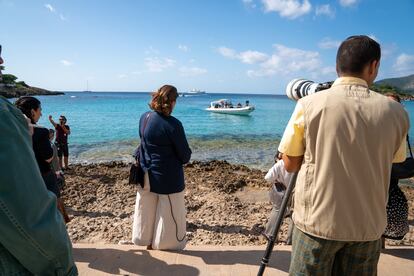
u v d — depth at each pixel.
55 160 5.32
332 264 2.06
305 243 2.02
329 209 1.90
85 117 34.12
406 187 9.42
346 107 1.87
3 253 1.31
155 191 3.80
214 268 3.60
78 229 5.48
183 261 3.73
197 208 6.77
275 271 3.55
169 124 3.67
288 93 2.87
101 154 15.20
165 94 3.68
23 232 1.25
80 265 3.63
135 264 3.67
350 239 1.91
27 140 1.35
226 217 6.21
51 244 1.35
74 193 7.63
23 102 3.65
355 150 1.85
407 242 4.99
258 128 26.56
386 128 1.87
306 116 1.95
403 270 3.54
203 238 5.18
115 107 53.47
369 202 1.90
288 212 4.52
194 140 20.17
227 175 9.99
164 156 3.74
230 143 19.02
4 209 1.21
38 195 1.31
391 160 1.96
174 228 3.90
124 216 6.24
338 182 1.87
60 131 10.71
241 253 3.93
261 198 7.70
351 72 1.98
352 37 2.05
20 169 1.25
